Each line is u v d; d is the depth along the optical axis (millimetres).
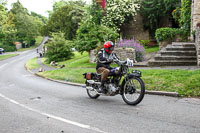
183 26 18000
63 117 5129
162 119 4680
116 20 24188
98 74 6918
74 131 4211
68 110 5742
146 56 17500
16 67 25422
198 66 11094
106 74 6359
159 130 4062
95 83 6906
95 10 22234
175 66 12023
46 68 21094
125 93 6191
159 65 12750
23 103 6770
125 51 15289
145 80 8539
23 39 81000
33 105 6457
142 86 5719
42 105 6418
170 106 5695
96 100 6906
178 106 5664
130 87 5977
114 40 18141
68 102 6719
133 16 25172
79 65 18062
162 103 6043
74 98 7340
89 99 7117
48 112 5613
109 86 6340
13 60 39344
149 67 12617
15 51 67188
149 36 26297
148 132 3990
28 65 26016
